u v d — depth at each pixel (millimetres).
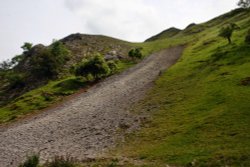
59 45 132250
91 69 107000
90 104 79062
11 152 51125
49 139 56188
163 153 39281
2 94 118688
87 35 168875
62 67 126438
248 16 169000
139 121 56875
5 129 70000
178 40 183250
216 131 42969
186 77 82250
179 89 72000
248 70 68562
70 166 36562
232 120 45219
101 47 153375
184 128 47062
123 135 51344
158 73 99562
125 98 77500
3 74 140875
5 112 87562
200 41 143500
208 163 34188
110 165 36750
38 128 65188
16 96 113000
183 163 35375
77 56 139125
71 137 55375
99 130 56531
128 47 161000
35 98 94562
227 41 111000
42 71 121438
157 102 66438
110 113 66812
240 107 49250
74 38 162500
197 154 37000
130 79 100438
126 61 133125
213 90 61500
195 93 64250
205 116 49688
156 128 50938
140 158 38969
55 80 115250
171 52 143750
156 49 162125
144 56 143250
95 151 45656
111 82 101625
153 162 37031
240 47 91875
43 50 129875
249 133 40062
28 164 34625
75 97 91562
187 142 41562
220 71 74688
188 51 127125
